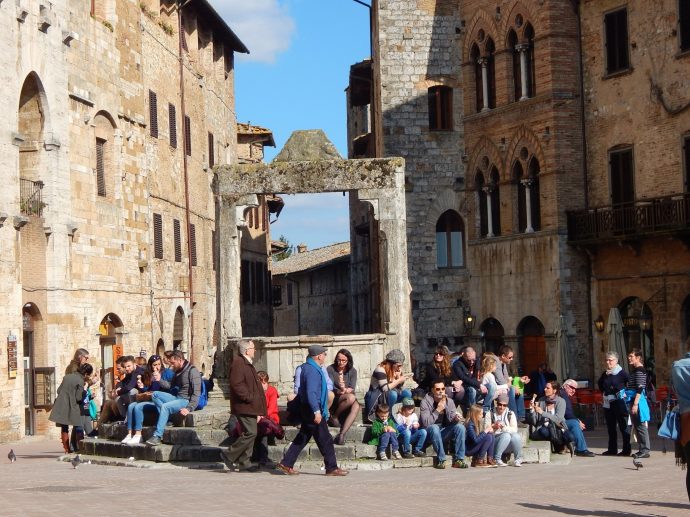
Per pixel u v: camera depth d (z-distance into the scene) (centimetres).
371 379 2778
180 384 2773
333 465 2353
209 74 6556
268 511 1739
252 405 2419
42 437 3934
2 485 2186
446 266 5694
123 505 1806
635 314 5038
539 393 3681
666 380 4819
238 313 3194
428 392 2700
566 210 5209
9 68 3800
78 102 4378
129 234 4878
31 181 4078
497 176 5559
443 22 5716
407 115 5675
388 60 5681
